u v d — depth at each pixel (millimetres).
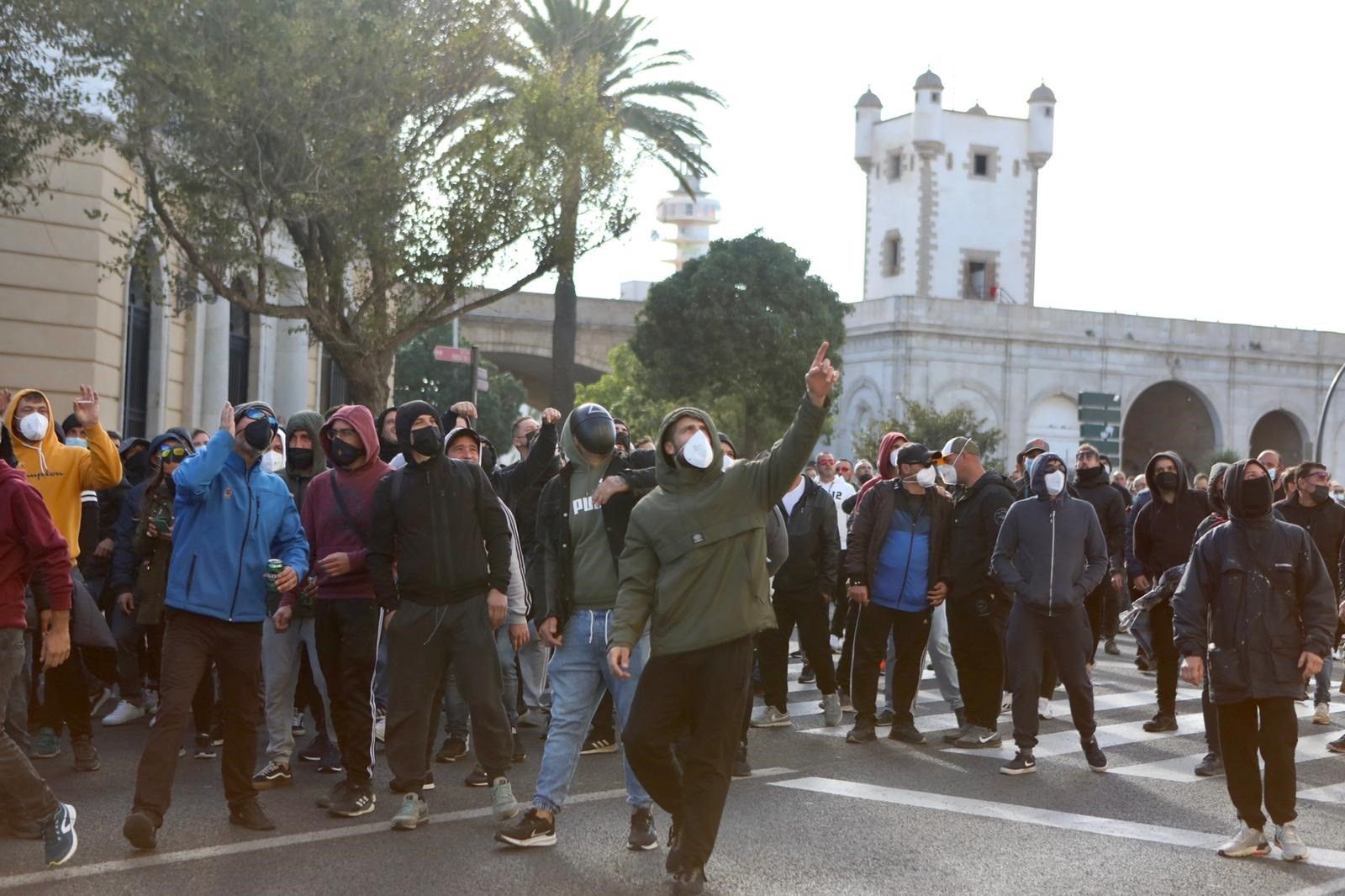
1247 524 7262
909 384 64875
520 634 7793
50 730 9438
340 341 19859
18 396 8516
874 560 10430
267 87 17484
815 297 51688
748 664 6324
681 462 6336
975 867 6840
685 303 50781
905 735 10523
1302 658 7141
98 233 20219
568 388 32781
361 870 6594
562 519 7281
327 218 19281
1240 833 7262
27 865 6633
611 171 20625
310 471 9547
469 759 9586
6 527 6559
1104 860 7039
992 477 10430
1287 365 70688
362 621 7816
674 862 6145
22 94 17359
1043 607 9367
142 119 17250
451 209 19484
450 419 10625
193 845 7027
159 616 10109
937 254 82500
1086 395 53406
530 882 6430
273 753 8555
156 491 9727
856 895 6324
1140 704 12867
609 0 31609
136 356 22812
